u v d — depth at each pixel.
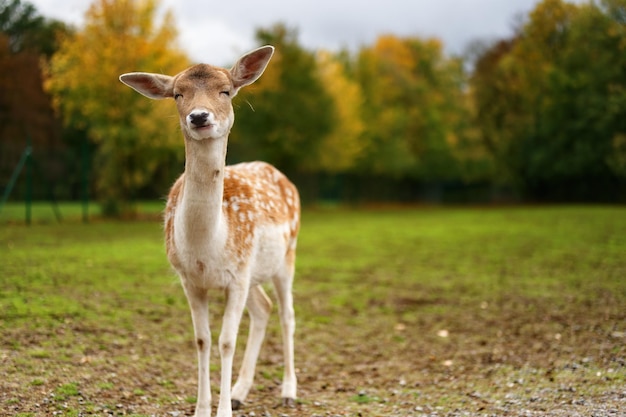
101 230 18.20
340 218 28.08
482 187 48.53
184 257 4.78
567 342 7.34
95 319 7.77
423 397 5.77
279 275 5.98
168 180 27.83
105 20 22.83
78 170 27.98
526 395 5.52
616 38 30.41
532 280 11.38
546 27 39.12
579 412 4.83
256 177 5.92
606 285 10.56
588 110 33.81
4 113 31.08
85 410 5.03
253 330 5.94
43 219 21.27
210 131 4.44
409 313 9.30
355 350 7.58
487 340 7.83
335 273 12.34
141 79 4.99
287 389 5.80
